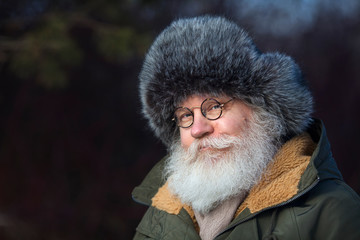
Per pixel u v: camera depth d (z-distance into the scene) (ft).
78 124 21.01
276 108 5.32
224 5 22.26
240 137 5.28
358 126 24.22
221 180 5.20
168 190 5.91
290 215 4.75
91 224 18.80
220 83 5.17
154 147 21.53
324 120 24.59
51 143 20.02
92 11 16.55
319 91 24.85
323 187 4.85
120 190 20.12
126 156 21.47
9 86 19.77
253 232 4.80
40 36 13.65
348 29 26.73
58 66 14.11
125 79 22.00
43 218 18.02
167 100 5.56
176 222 5.47
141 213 19.61
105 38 14.42
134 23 18.08
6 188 18.38
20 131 19.60
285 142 5.54
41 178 19.11
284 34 26.03
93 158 20.45
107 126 21.52
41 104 20.35
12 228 17.15
